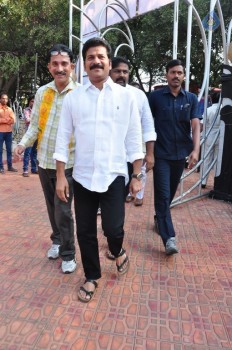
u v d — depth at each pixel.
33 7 13.93
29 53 16.53
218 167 5.75
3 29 14.86
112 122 2.53
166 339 2.35
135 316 2.58
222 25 5.68
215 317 2.60
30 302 2.71
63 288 2.93
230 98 5.41
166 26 12.91
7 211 4.97
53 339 2.32
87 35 7.21
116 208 2.67
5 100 7.88
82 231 2.71
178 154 3.62
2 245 3.75
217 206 5.43
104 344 2.29
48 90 3.06
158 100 3.63
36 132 3.20
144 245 3.85
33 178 7.50
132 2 6.23
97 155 2.54
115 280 3.07
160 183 3.58
